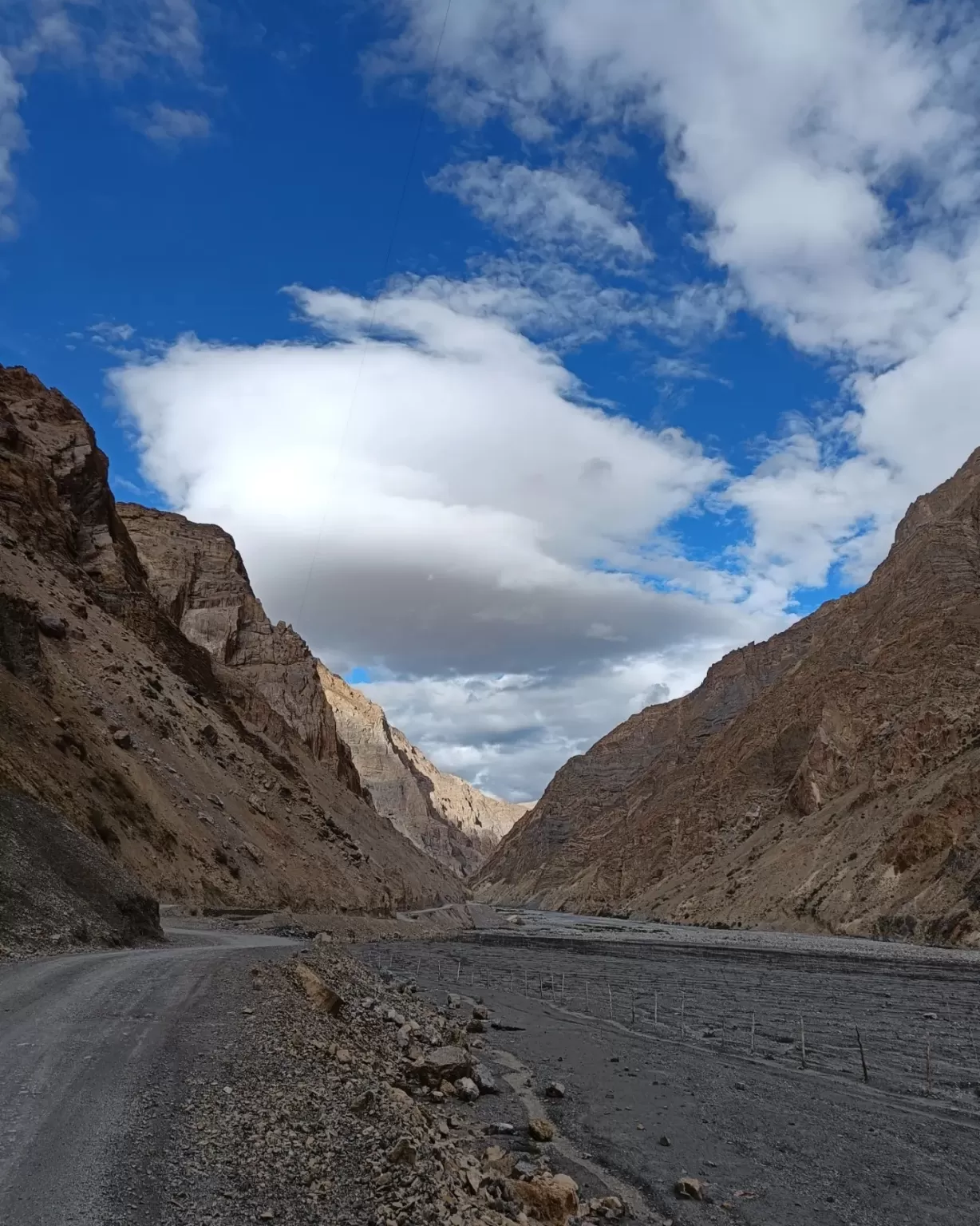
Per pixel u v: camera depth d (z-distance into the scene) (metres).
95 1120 9.05
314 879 64.62
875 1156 14.84
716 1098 18.56
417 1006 27.95
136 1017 13.90
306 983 19.41
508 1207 10.21
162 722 61.78
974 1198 12.95
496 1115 16.19
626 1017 30.75
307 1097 11.16
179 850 47.84
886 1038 26.56
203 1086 10.67
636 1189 12.92
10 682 43.69
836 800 116.06
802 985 41.38
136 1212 7.20
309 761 101.69
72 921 23.67
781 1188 13.19
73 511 80.12
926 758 101.06
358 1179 8.80
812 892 95.50
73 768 43.16
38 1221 6.77
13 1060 10.84
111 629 69.06
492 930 97.94
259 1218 7.52
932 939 70.44
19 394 85.88
